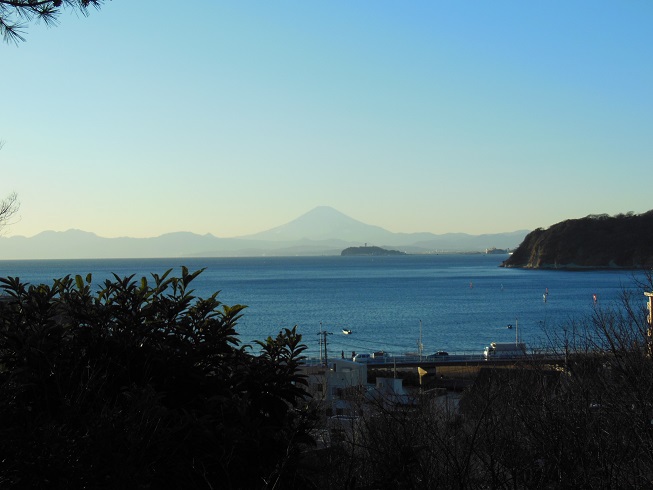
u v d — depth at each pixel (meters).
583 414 6.41
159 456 4.51
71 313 5.66
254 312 108.12
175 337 5.61
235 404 5.12
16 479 4.00
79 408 4.46
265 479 4.99
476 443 6.24
